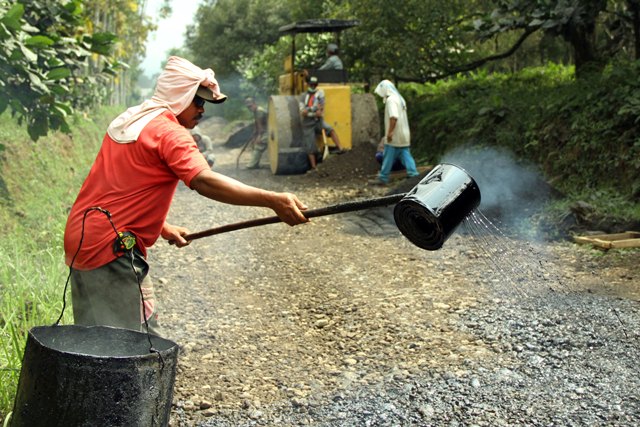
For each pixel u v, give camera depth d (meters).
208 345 5.23
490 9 15.62
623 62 11.09
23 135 10.35
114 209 3.43
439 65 16.48
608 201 8.74
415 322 5.52
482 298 5.98
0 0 7.08
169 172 3.43
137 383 2.95
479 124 12.25
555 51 21.03
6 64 7.11
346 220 9.96
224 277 7.18
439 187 3.24
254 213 10.75
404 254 7.83
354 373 4.62
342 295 6.43
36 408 2.96
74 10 8.39
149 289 3.83
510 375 4.41
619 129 9.49
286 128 14.62
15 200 8.54
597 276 6.52
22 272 6.01
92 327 3.36
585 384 4.23
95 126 15.75
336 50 15.99
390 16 16.06
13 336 4.19
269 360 4.93
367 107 15.56
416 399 4.16
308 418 4.03
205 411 4.12
